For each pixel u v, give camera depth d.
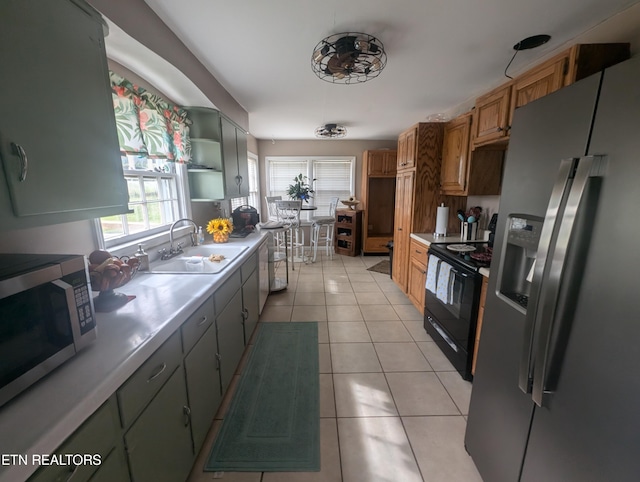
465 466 1.40
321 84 2.58
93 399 0.71
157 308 1.21
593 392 0.73
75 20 0.99
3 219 0.76
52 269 0.77
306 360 2.26
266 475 1.36
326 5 1.46
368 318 2.98
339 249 5.75
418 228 3.11
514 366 1.06
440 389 1.93
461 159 2.57
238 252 2.28
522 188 1.06
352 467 1.40
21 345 0.70
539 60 2.10
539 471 0.93
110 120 1.17
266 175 5.71
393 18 1.58
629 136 0.66
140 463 0.92
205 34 1.73
